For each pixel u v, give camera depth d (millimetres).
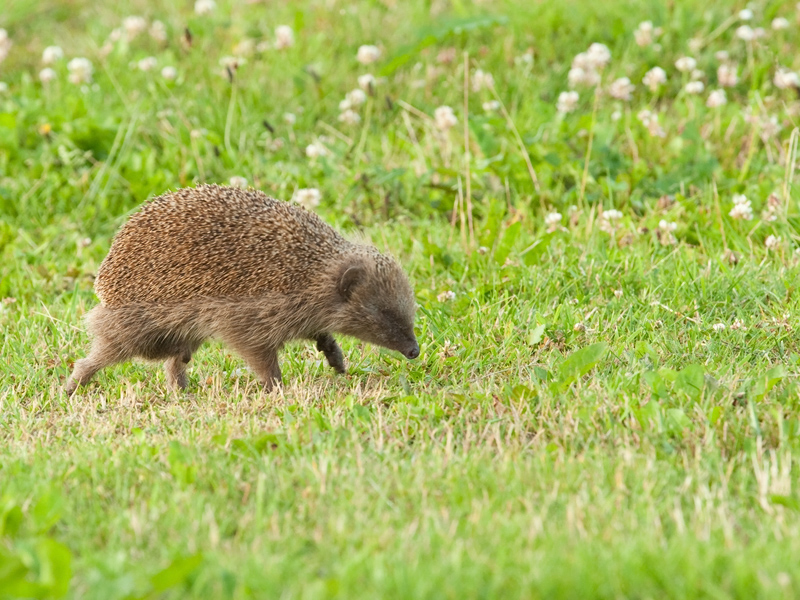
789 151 13688
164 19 21094
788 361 10102
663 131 15258
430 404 9172
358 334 10555
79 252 13930
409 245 13797
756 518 6855
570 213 14039
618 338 10695
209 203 10367
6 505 6715
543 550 6098
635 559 5812
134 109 16422
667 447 7992
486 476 7465
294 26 19734
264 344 10352
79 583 5844
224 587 5730
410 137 16734
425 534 6449
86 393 10664
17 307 12477
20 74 19766
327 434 8586
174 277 10188
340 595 5562
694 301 11375
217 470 7773
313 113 17547
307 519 7047
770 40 18125
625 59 18078
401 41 19594
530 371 9836
